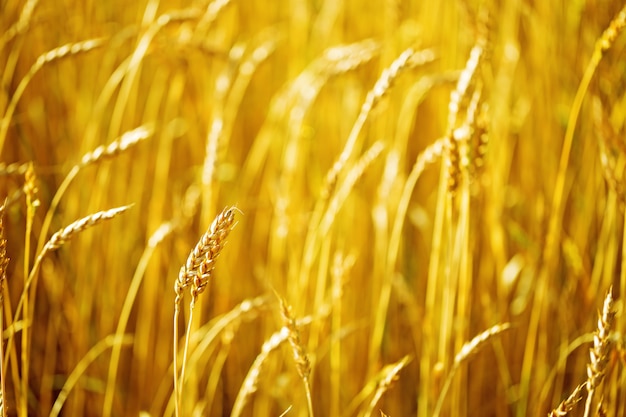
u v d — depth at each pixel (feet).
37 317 6.04
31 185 4.66
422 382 5.43
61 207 6.13
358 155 6.37
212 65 6.61
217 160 5.40
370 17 7.11
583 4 6.05
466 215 4.97
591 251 6.00
